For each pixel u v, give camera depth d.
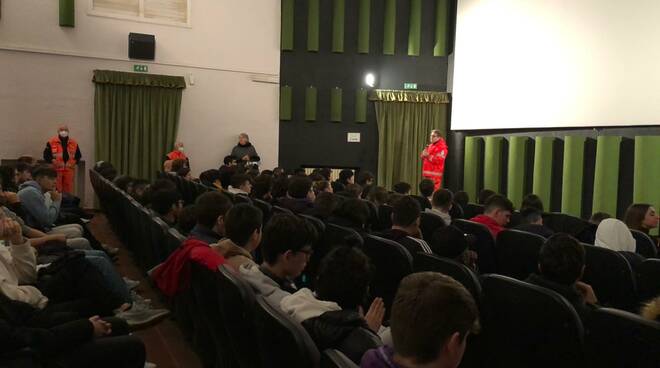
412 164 9.50
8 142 7.74
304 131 9.39
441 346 1.00
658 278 2.61
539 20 7.38
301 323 1.53
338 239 3.13
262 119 9.21
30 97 7.83
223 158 9.05
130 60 8.38
